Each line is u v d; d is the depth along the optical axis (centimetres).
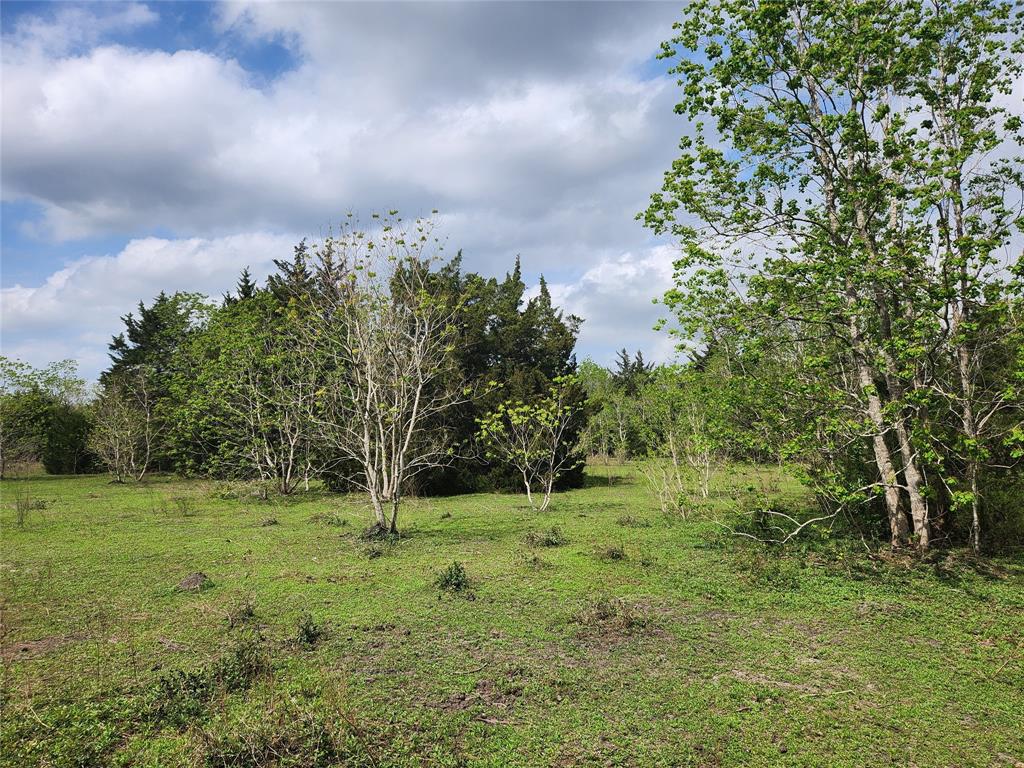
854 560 995
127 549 1148
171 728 474
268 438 2222
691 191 1029
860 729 481
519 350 2998
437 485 2230
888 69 972
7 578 929
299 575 935
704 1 1002
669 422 1641
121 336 4409
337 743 440
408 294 1412
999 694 542
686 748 454
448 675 575
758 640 666
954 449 970
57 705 520
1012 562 983
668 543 1166
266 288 3319
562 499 1977
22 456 3066
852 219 1059
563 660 612
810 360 973
